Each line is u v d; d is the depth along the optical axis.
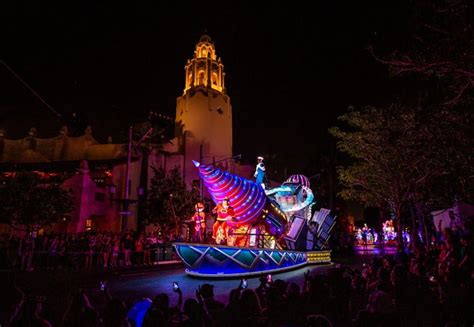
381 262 11.77
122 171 40.25
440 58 9.19
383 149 20.50
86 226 35.50
